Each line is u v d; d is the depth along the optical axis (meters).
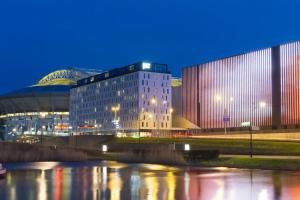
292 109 151.88
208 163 66.94
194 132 190.25
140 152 83.88
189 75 197.12
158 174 49.34
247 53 171.25
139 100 193.50
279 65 158.00
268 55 162.62
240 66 173.62
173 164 72.19
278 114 157.00
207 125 185.75
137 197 28.83
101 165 73.25
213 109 183.62
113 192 31.75
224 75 180.00
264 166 57.19
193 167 63.44
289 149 87.94
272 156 74.56
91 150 111.19
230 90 176.75
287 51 155.25
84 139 159.25
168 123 199.12
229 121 176.38
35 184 38.59
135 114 195.25
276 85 158.62
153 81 198.38
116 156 94.50
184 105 198.50
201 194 30.25
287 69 154.62
